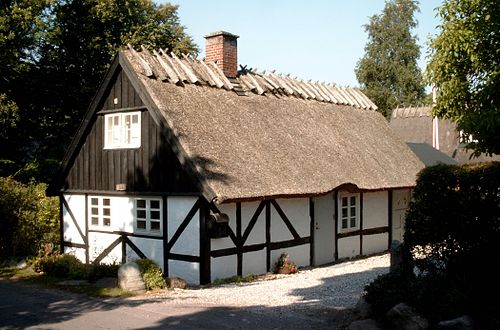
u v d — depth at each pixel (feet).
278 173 49.44
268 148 52.29
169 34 110.73
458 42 33.88
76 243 56.75
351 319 28.45
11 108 82.89
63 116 100.48
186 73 54.70
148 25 103.81
